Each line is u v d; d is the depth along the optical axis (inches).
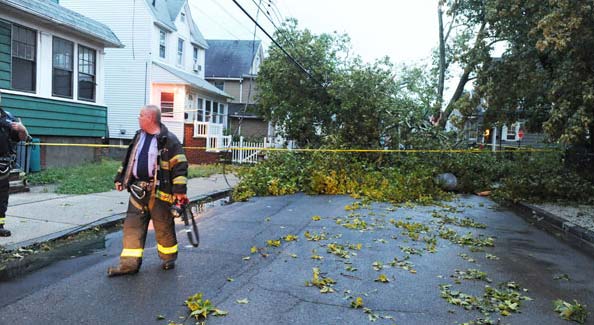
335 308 160.6
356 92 615.8
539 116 536.1
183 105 913.5
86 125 568.4
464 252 248.1
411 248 247.9
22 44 474.9
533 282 199.6
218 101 1138.7
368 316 154.6
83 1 903.7
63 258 213.2
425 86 782.5
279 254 229.0
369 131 616.1
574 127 365.4
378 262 218.1
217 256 221.8
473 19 602.2
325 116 725.3
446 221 336.5
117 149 793.6
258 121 1277.1
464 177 547.2
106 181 438.6
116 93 903.7
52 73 515.2
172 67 994.1
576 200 438.3
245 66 1342.3
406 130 612.4
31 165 462.0
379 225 308.5
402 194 444.1
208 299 164.7
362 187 470.6
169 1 1033.5
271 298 167.9
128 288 173.6
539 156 560.1
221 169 688.4
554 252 258.2
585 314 159.5
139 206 189.9
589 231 303.9
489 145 846.5
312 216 337.7
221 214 342.6
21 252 218.2
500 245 270.4
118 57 898.7
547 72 433.4
